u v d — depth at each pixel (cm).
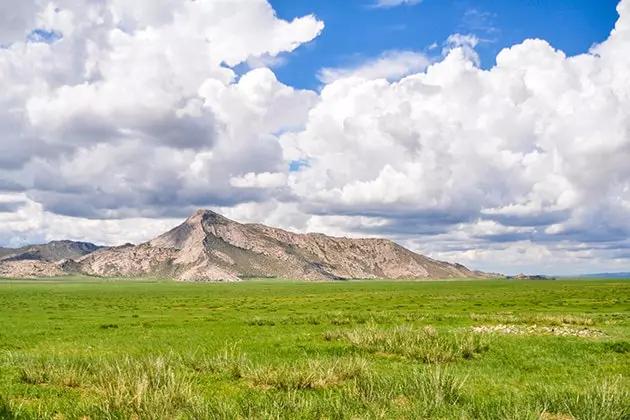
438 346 2423
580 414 1281
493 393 1608
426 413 1292
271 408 1316
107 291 16212
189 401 1323
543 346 2620
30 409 1353
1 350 2867
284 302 9131
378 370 1977
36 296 11919
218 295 13138
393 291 15212
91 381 1684
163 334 3722
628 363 2175
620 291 12350
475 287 18388
